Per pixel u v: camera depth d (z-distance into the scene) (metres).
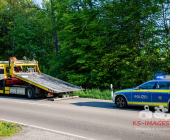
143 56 17.23
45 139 5.36
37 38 33.75
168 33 17.42
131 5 16.81
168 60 17.25
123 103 10.30
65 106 11.20
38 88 14.81
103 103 12.26
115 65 20.12
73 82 21.28
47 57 34.00
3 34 38.78
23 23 32.50
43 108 10.60
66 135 5.75
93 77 20.73
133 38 18.53
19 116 8.59
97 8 20.48
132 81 18.39
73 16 21.67
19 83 17.31
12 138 5.43
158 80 9.31
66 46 22.86
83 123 7.25
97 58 20.31
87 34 20.62
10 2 37.72
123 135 5.78
